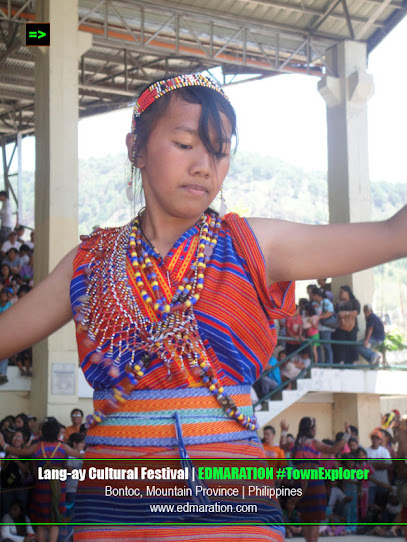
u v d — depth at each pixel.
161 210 1.51
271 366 14.06
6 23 19.33
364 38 17.47
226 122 1.47
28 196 78.50
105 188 59.53
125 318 1.46
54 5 14.00
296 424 15.59
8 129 25.48
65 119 13.78
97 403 1.46
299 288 26.02
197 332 1.42
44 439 9.07
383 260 1.39
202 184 1.45
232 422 1.43
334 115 17.23
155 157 1.46
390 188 98.88
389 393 14.94
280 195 104.81
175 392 1.41
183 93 1.46
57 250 13.43
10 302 13.57
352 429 14.50
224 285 1.43
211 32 17.28
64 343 13.12
